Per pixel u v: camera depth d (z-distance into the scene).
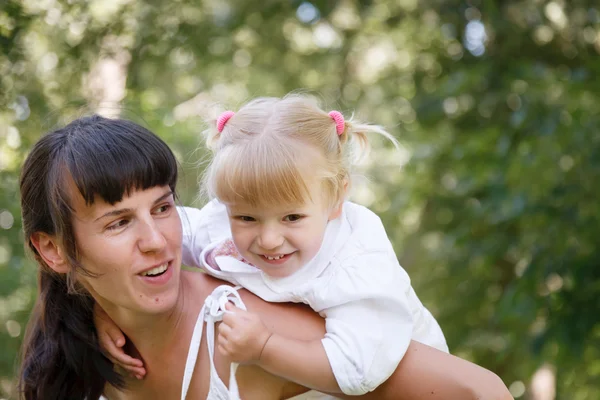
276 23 6.97
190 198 4.06
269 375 2.04
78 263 2.02
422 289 6.75
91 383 2.30
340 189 2.18
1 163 4.08
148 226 1.97
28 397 2.38
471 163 5.74
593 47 5.98
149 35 4.78
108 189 1.93
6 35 3.80
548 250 5.07
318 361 1.92
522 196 5.05
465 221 6.08
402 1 6.97
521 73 5.46
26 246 2.18
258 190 2.03
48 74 4.13
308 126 2.14
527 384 6.59
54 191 1.98
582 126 4.80
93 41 4.27
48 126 3.86
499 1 6.06
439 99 6.35
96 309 2.22
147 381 2.20
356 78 7.91
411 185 6.71
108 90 4.59
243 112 2.20
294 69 7.81
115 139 1.98
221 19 6.12
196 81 6.78
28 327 2.40
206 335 2.10
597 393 6.04
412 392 1.91
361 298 1.98
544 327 5.16
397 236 7.19
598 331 5.11
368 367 1.89
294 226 2.07
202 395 2.09
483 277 6.38
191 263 2.41
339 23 7.45
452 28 6.54
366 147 2.32
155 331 2.13
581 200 4.91
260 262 2.10
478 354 6.79
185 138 4.96
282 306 2.10
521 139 5.21
